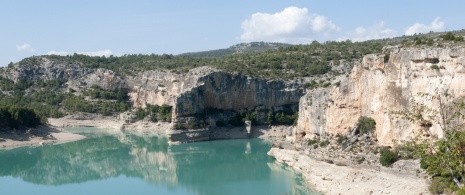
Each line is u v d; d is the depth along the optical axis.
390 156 72.62
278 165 107.31
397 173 69.69
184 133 162.75
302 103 110.06
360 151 81.38
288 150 110.38
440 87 68.50
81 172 113.56
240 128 177.75
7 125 160.38
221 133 172.25
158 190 92.88
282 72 199.25
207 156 132.12
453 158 34.03
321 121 99.56
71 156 136.00
